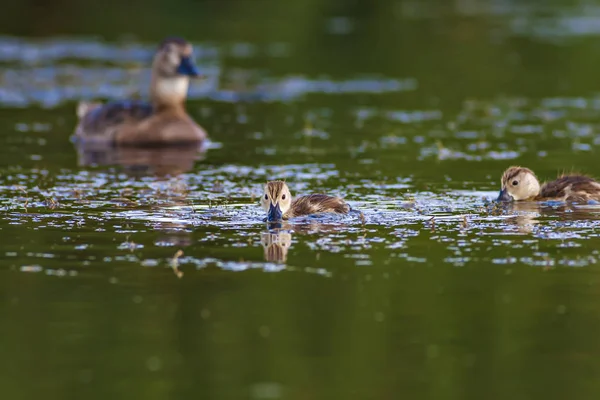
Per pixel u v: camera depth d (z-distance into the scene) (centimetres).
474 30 3938
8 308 1135
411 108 2688
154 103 2394
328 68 3272
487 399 925
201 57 3428
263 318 1108
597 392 938
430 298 1166
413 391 943
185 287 1205
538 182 1688
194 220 1523
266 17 4150
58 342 1044
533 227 1478
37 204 1633
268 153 2148
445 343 1047
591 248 1362
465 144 2227
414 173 1909
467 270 1269
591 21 4166
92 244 1381
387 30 3934
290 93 2920
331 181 1838
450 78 3117
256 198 1691
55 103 2786
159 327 1084
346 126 2464
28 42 3659
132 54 3497
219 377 966
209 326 1084
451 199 1680
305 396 932
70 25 3919
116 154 2170
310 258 1320
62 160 2083
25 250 1348
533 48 3591
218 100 2845
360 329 1077
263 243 1389
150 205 1628
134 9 4166
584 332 1073
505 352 1024
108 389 941
